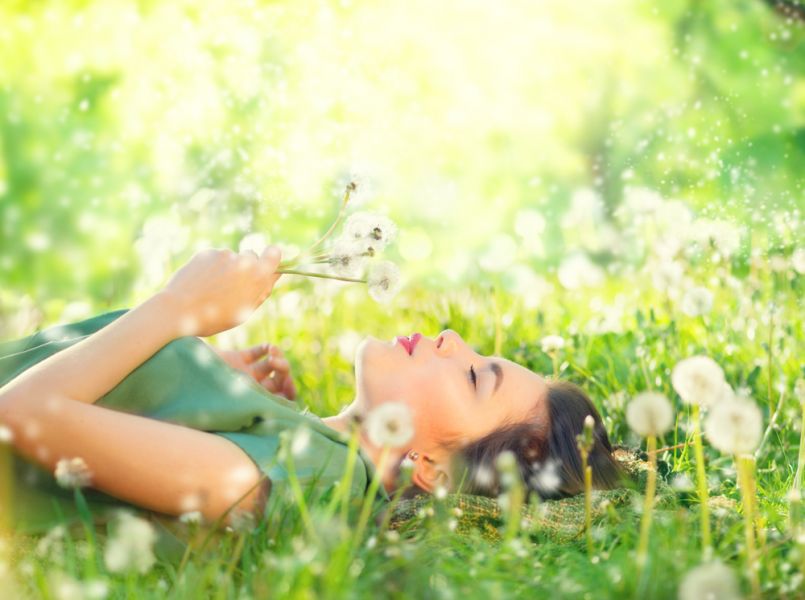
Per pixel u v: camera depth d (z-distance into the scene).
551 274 5.38
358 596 1.86
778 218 4.25
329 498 2.26
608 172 12.61
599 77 13.57
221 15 9.40
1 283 8.87
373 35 11.89
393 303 5.00
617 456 3.04
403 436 1.89
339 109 9.45
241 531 2.15
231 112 8.10
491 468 2.67
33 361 2.54
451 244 11.63
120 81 10.84
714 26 12.70
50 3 11.12
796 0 7.28
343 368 4.44
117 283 4.69
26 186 10.53
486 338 4.29
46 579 2.05
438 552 2.15
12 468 2.29
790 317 3.87
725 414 1.98
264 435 2.38
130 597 1.97
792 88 11.59
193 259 2.48
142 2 10.73
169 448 2.20
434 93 12.73
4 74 11.21
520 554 2.04
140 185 8.88
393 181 11.46
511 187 13.71
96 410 2.18
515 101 13.48
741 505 2.69
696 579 1.84
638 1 13.36
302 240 7.92
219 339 4.43
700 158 7.84
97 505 2.32
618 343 3.86
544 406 2.78
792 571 2.12
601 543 2.33
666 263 3.75
